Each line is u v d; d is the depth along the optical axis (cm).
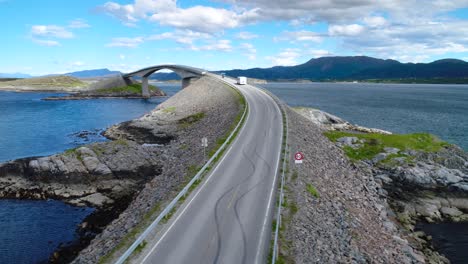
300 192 2630
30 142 6738
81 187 3997
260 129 4619
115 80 18450
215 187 2648
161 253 1747
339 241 2127
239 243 1841
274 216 2166
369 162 4675
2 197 3862
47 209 3600
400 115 11100
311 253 1845
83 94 16888
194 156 3791
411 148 4891
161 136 6481
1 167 4138
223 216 2161
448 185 4119
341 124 7144
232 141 4022
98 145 4516
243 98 7338
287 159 3341
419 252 2695
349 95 19800
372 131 6738
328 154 4384
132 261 1677
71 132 7744
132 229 2084
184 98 9900
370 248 2241
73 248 2838
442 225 3484
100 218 3381
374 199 3491
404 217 3488
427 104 14625
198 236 1916
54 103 13875
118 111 11556
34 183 4034
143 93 17600
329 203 2705
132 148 4644
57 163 4122
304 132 4931
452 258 2880
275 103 6800
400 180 4281
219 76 13025
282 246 1827
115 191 3950
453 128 8800
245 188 2625
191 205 2327
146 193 3206
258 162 3262
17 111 11169
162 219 2125
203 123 6469
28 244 2902
